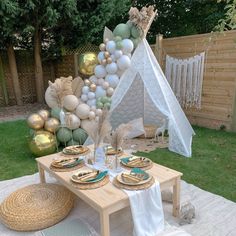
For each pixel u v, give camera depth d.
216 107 5.17
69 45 8.76
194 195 2.78
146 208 2.09
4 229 2.34
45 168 2.64
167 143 4.53
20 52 8.82
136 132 4.75
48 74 9.77
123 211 2.54
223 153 3.97
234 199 2.70
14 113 7.63
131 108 4.98
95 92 4.34
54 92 4.11
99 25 7.38
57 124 4.20
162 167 2.47
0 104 8.65
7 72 8.63
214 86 5.11
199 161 3.69
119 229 2.29
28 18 6.60
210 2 8.30
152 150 4.20
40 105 8.73
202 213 2.47
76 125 4.25
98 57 4.29
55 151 4.15
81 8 7.19
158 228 2.14
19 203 2.43
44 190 2.65
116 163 2.45
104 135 2.55
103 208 1.86
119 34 4.13
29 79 9.18
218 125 5.24
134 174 2.23
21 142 4.77
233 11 2.39
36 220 2.25
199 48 5.17
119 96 4.19
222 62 4.86
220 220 2.37
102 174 2.26
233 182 3.05
